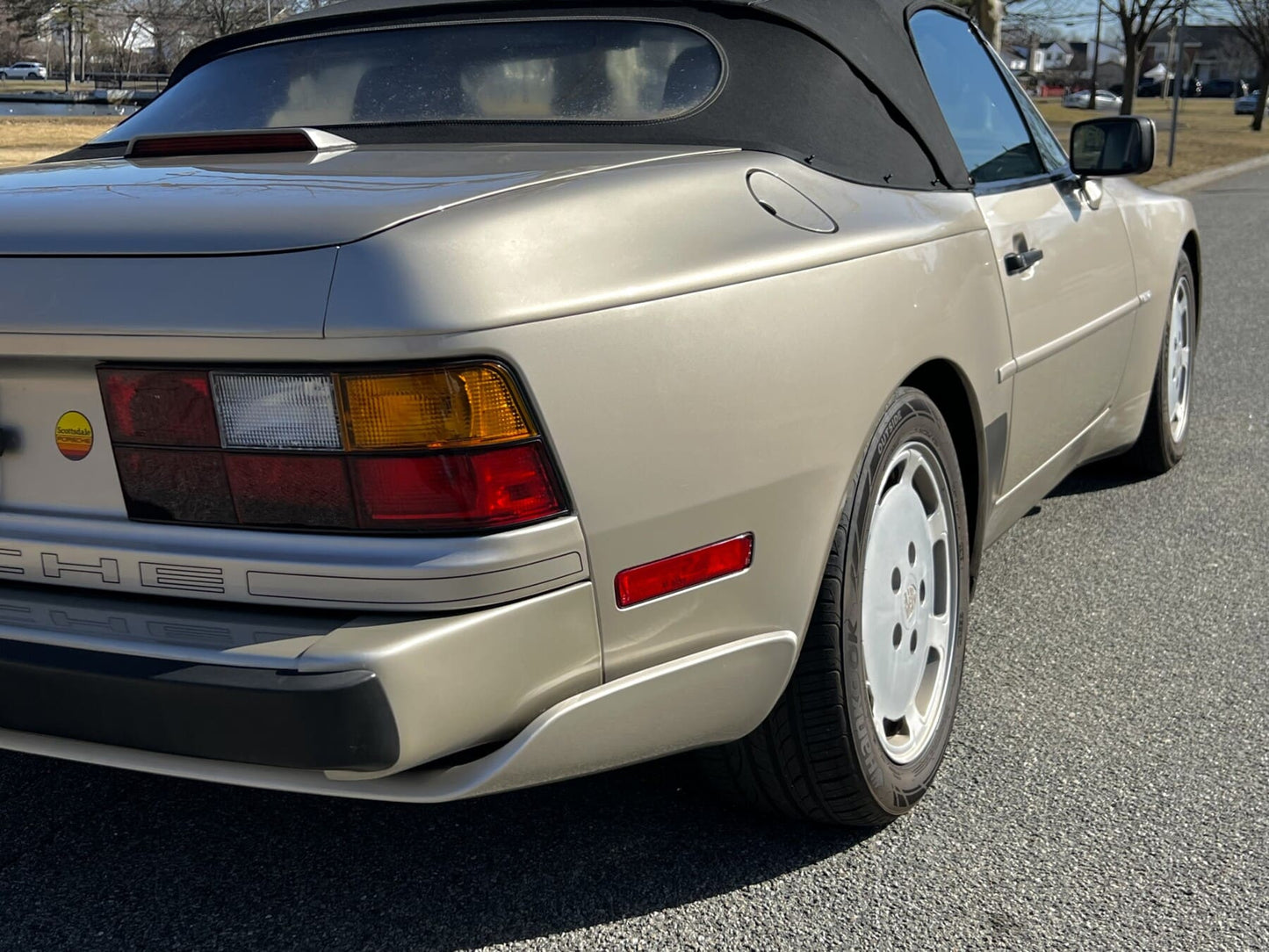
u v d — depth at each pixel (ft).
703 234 6.55
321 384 5.49
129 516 5.94
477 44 8.76
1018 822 8.08
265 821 8.16
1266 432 17.94
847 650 7.22
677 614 6.34
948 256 8.36
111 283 5.75
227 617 5.73
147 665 5.65
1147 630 11.21
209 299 5.57
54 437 6.09
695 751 7.66
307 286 5.48
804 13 8.58
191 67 9.90
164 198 6.25
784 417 6.66
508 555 5.62
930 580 8.43
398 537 5.57
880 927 7.02
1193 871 7.52
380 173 6.60
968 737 9.25
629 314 6.02
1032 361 9.77
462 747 5.81
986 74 10.78
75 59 256.93
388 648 5.43
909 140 8.82
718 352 6.36
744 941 6.91
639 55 8.31
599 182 6.43
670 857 7.70
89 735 5.88
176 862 7.71
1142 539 13.60
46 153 67.82
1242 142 126.72
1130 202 12.98
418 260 5.50
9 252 5.99
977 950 6.81
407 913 7.18
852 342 7.11
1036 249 9.88
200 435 5.70
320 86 8.91
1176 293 14.84
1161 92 286.66
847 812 7.64
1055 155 11.75
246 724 5.53
